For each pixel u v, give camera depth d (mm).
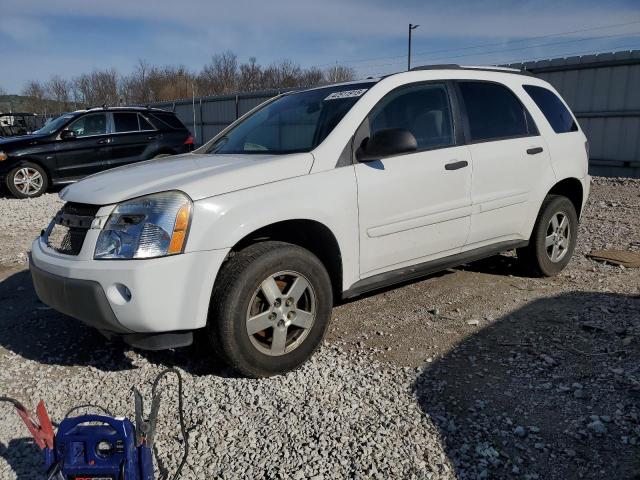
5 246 7004
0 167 11055
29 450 2664
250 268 3119
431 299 4645
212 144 4562
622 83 12523
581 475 2414
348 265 3625
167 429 2814
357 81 4219
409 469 2457
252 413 2934
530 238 4984
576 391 3066
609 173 13008
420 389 3156
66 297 3090
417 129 4043
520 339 3793
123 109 12102
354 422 2826
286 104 4438
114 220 3045
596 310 4250
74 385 3314
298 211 3299
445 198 4066
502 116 4641
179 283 2955
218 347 3156
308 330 3418
